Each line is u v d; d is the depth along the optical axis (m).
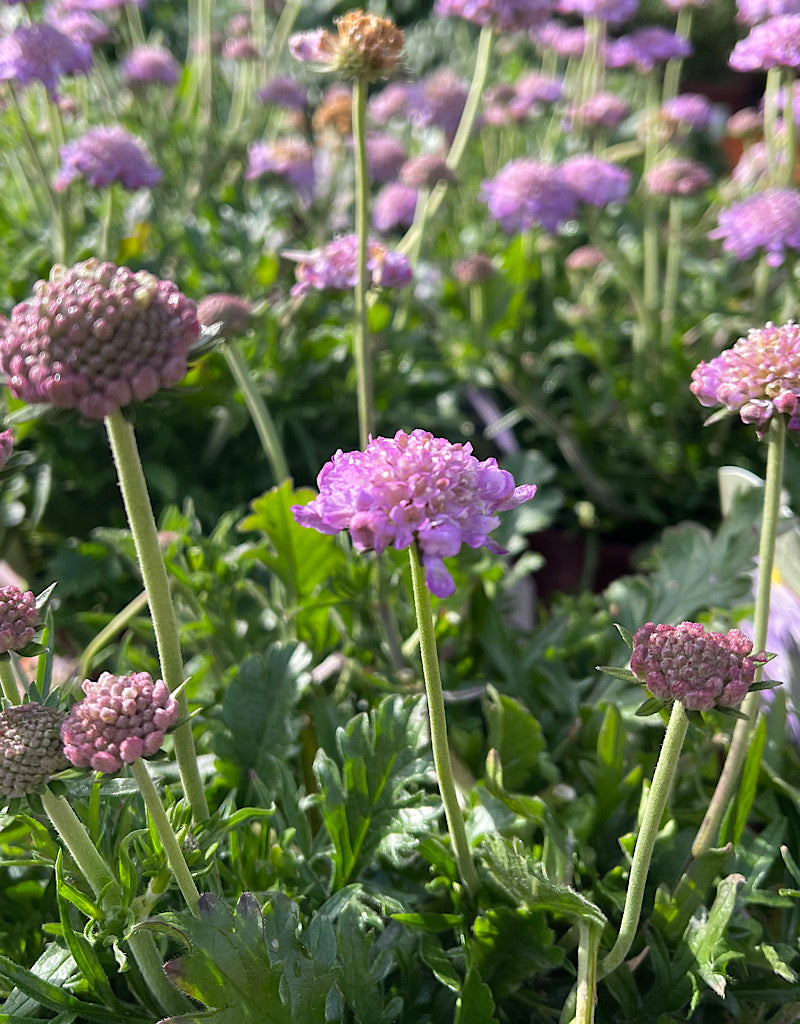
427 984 0.44
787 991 0.42
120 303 0.35
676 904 0.43
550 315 0.95
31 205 0.98
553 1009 0.43
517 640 0.62
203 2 1.06
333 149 1.02
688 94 1.67
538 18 0.71
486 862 0.43
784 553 0.49
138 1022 0.41
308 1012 0.39
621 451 0.86
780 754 0.48
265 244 0.92
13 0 0.76
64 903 0.39
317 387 0.82
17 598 0.38
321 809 0.45
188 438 0.81
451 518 0.36
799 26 0.62
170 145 1.07
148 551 0.38
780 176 0.69
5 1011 0.41
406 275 0.54
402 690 0.52
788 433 0.41
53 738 0.36
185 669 0.58
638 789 0.48
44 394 0.35
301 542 0.54
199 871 0.39
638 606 0.56
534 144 1.26
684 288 0.97
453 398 0.88
